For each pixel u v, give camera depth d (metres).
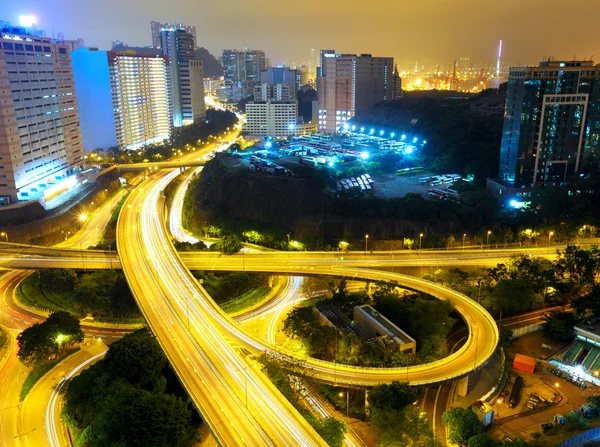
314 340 134.38
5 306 170.88
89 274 182.88
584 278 162.62
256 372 110.31
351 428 106.62
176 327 130.38
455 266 178.38
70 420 111.00
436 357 128.50
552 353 131.25
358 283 188.00
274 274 173.12
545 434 99.75
